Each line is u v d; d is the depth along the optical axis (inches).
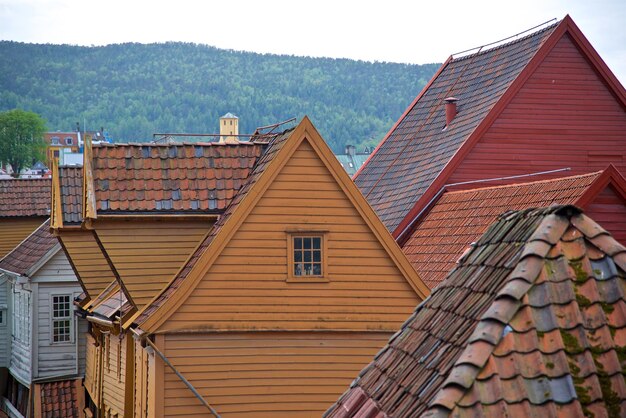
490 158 2979.8
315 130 2030.0
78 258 2615.7
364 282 2039.9
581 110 3043.8
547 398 711.7
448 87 3614.7
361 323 2030.0
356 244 2042.3
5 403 4793.3
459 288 917.2
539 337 737.0
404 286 2052.2
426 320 943.7
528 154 3002.0
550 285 760.3
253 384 1987.0
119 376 2504.9
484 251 923.4
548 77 3036.4
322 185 2034.9
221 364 1978.3
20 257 4377.5
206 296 1984.5
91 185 2130.9
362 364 2023.9
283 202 2022.6
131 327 2133.4
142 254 2133.4
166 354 1963.6
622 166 3056.1
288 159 2025.1
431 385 789.9
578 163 3036.4
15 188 5147.6
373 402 903.1
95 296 2632.9
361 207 2041.1
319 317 2018.9
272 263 2011.6
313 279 2018.9
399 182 3257.9
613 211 2071.9
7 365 4672.7
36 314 4018.2
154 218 2137.1
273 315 2003.0
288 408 1995.6
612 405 721.6
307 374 2007.9
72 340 4047.7
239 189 2204.7
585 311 757.3
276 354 2001.7
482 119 2992.1
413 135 3533.5
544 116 3021.7
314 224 2027.6
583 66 3053.6
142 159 2201.0
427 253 2586.1
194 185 2192.4
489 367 718.5
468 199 2674.7
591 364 732.0
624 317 759.7
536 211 873.5
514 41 3373.5
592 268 780.0
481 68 3462.1
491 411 702.5
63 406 3946.9
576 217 800.9
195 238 2170.3
